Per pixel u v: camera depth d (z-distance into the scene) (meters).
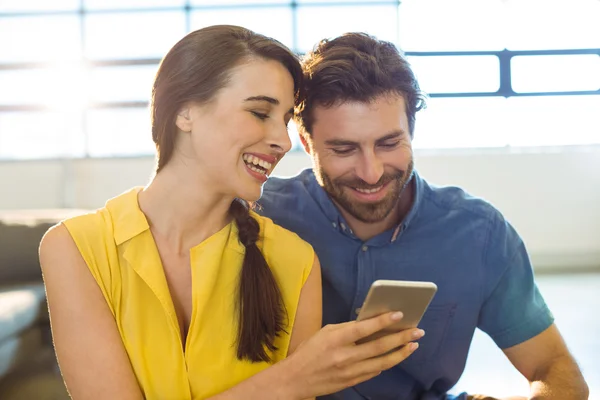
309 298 1.43
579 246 6.85
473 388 2.96
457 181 6.89
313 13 7.19
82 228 1.30
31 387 2.25
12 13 7.30
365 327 1.13
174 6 7.25
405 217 1.69
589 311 4.50
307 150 1.72
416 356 1.74
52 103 7.32
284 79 1.30
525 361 1.77
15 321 2.24
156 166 1.35
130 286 1.31
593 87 6.94
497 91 6.97
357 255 1.70
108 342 1.27
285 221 1.73
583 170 6.83
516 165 6.86
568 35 6.93
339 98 1.52
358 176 1.56
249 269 1.34
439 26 7.02
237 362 1.35
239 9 7.23
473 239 1.72
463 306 1.73
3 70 7.30
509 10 6.93
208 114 1.27
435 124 7.03
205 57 1.26
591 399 2.70
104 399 1.26
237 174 1.29
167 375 1.30
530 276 1.75
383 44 1.59
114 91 7.33
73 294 1.27
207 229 1.36
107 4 7.28
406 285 1.08
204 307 1.32
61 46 7.34
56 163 7.14
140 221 1.32
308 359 1.19
